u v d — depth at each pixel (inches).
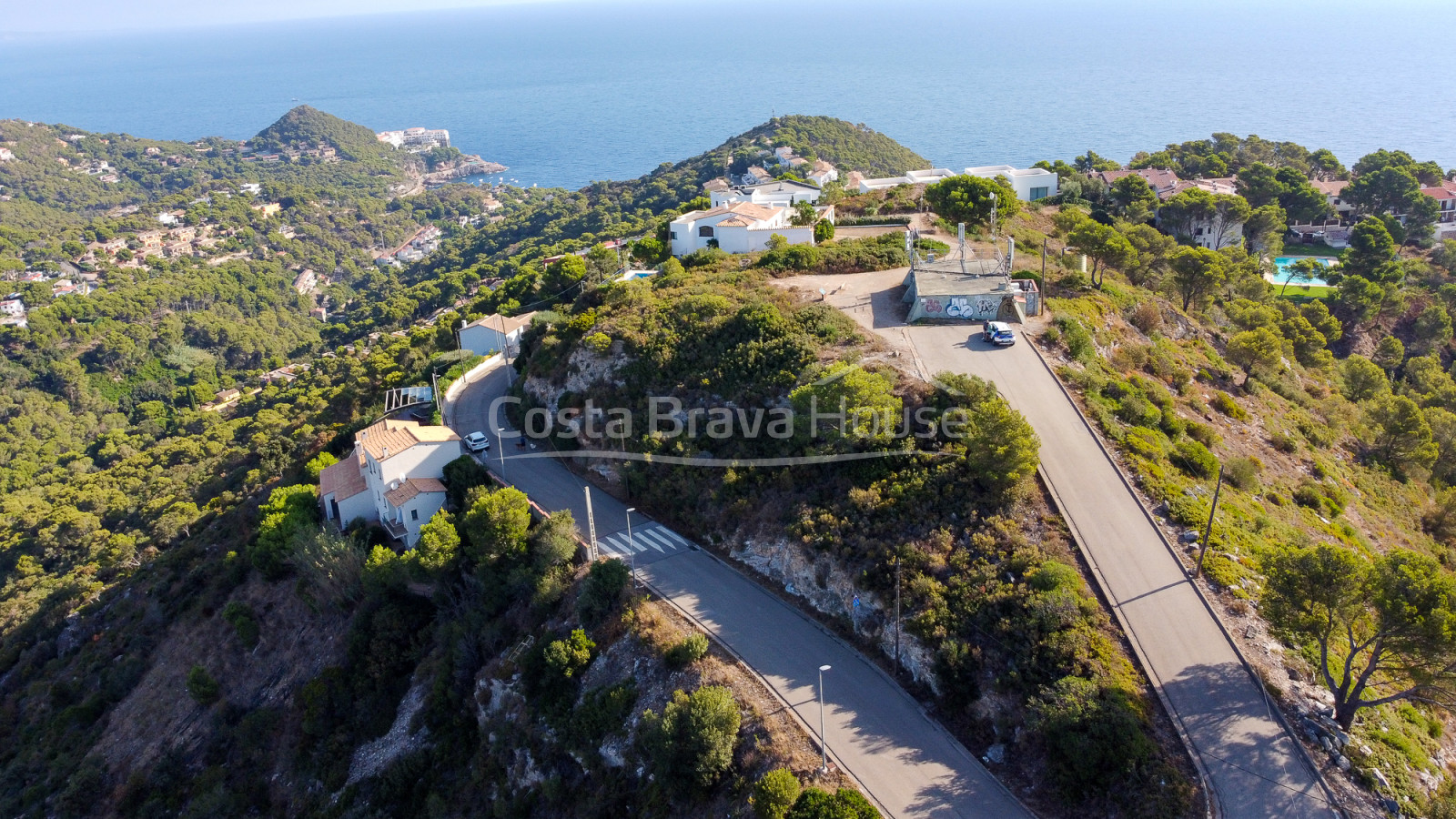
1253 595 1579.7
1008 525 1723.7
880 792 1355.8
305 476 2977.4
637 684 1664.6
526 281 4598.9
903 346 2448.3
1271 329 3302.2
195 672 2219.5
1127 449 2000.5
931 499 1812.3
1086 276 3181.6
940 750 1434.5
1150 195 5049.2
